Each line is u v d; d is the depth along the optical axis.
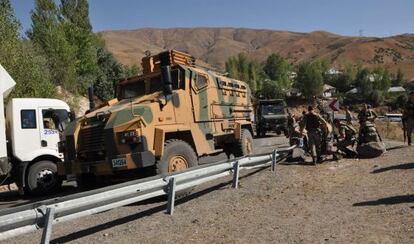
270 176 11.31
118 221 7.90
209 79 12.09
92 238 6.88
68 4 42.25
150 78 11.66
